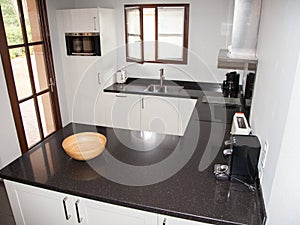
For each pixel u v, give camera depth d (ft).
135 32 12.32
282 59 3.77
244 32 7.28
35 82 10.60
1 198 8.68
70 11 11.11
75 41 11.57
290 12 3.49
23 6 9.60
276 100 3.92
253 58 6.96
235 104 9.40
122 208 4.46
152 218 4.35
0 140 8.90
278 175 3.60
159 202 4.26
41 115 11.14
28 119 10.32
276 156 3.65
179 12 11.32
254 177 4.66
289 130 3.33
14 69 9.41
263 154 4.48
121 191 4.55
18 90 9.68
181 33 11.65
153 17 11.76
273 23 4.74
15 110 9.42
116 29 12.56
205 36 11.34
